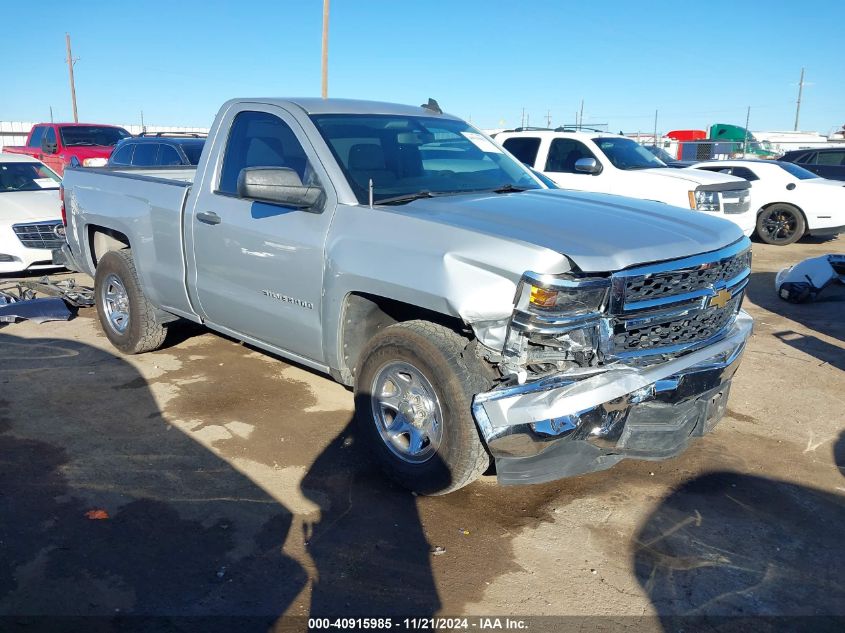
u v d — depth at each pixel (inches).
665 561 132.6
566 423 128.0
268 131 183.5
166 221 204.2
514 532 141.0
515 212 149.4
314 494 153.2
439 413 142.3
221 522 141.8
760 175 552.4
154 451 171.0
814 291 334.0
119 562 128.5
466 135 203.2
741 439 184.7
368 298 159.5
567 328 125.8
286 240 166.9
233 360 236.8
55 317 280.2
